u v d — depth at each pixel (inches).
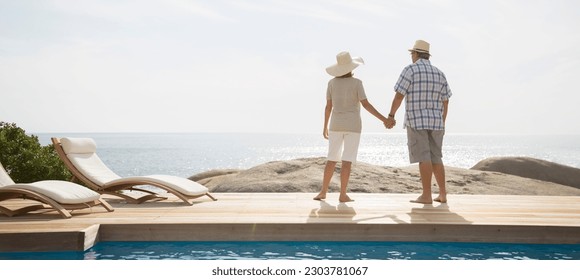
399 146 5664.4
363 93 270.5
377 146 5615.2
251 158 2583.7
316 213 230.8
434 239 203.5
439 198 271.1
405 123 266.2
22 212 230.1
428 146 261.0
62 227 196.4
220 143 6205.7
